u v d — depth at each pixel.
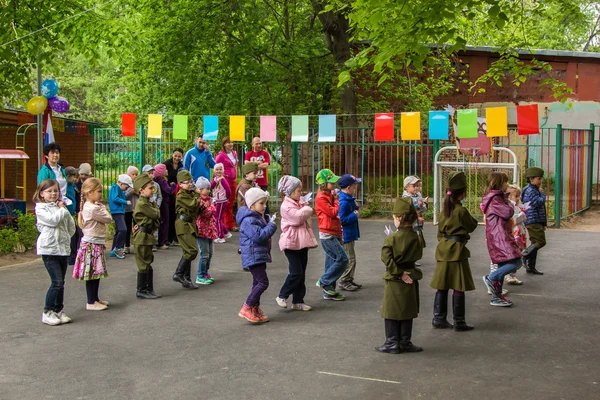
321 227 8.08
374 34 7.85
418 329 6.81
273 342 6.39
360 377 5.36
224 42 19.30
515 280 8.85
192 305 7.96
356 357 5.89
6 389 5.20
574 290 8.50
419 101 20.84
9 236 11.74
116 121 27.92
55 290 7.17
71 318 7.39
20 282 9.41
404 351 6.02
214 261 10.90
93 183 7.69
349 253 8.59
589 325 6.87
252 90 18.89
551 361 5.71
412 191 9.52
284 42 19.66
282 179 7.70
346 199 8.38
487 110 11.41
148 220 8.28
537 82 22.45
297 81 19.98
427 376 5.36
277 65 19.86
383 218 16.33
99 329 6.93
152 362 5.83
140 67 20.36
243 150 18.88
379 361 5.76
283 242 7.53
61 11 16.50
